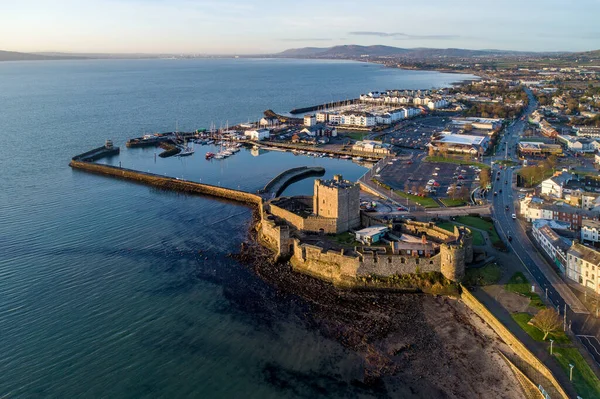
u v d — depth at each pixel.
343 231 183.50
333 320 131.62
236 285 151.00
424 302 140.50
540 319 118.44
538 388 102.94
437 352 117.19
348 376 109.12
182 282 151.50
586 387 100.12
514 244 174.25
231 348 118.56
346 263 152.88
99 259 165.75
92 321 128.25
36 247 174.25
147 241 183.00
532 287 141.62
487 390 104.25
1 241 178.88
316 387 105.50
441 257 148.00
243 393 103.50
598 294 137.12
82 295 141.38
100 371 109.12
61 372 108.38
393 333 125.38
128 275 154.75
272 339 122.62
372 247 159.75
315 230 181.25
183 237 188.25
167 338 121.94
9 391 102.06
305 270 161.00
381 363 113.44
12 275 152.12
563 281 145.75
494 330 125.38
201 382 106.50
